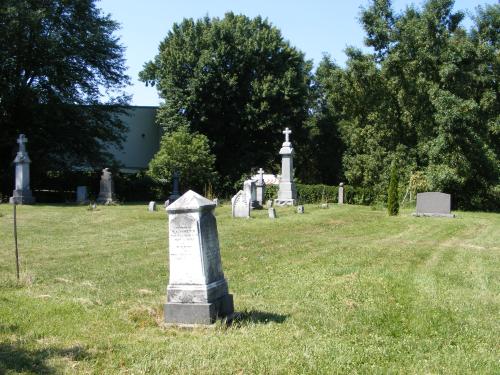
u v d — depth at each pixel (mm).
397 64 43250
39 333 7070
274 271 12203
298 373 5711
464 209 39531
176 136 42344
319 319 7926
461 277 11758
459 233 20953
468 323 7859
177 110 49562
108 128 44094
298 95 51031
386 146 46656
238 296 9570
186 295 7648
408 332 7371
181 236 7734
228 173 49781
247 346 6539
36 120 39156
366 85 46969
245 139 52156
